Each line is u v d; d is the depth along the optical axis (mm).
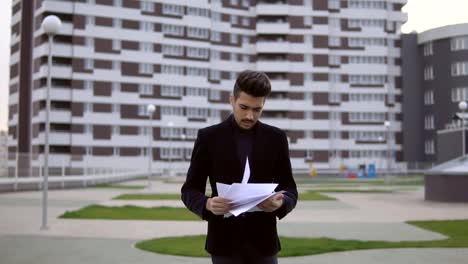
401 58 88062
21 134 77062
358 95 87750
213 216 3951
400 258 9719
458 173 24938
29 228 14266
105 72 73938
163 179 62656
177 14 79062
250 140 4000
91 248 10906
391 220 17141
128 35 75562
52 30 14594
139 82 76125
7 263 9273
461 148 49344
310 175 73438
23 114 77125
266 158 3967
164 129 77625
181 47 79375
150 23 77125
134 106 75688
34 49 73688
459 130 49844
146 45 76812
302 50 85688
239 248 3918
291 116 85562
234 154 3953
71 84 72188
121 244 11445
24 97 77188
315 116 86062
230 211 3783
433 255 10031
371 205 23547
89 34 73125
